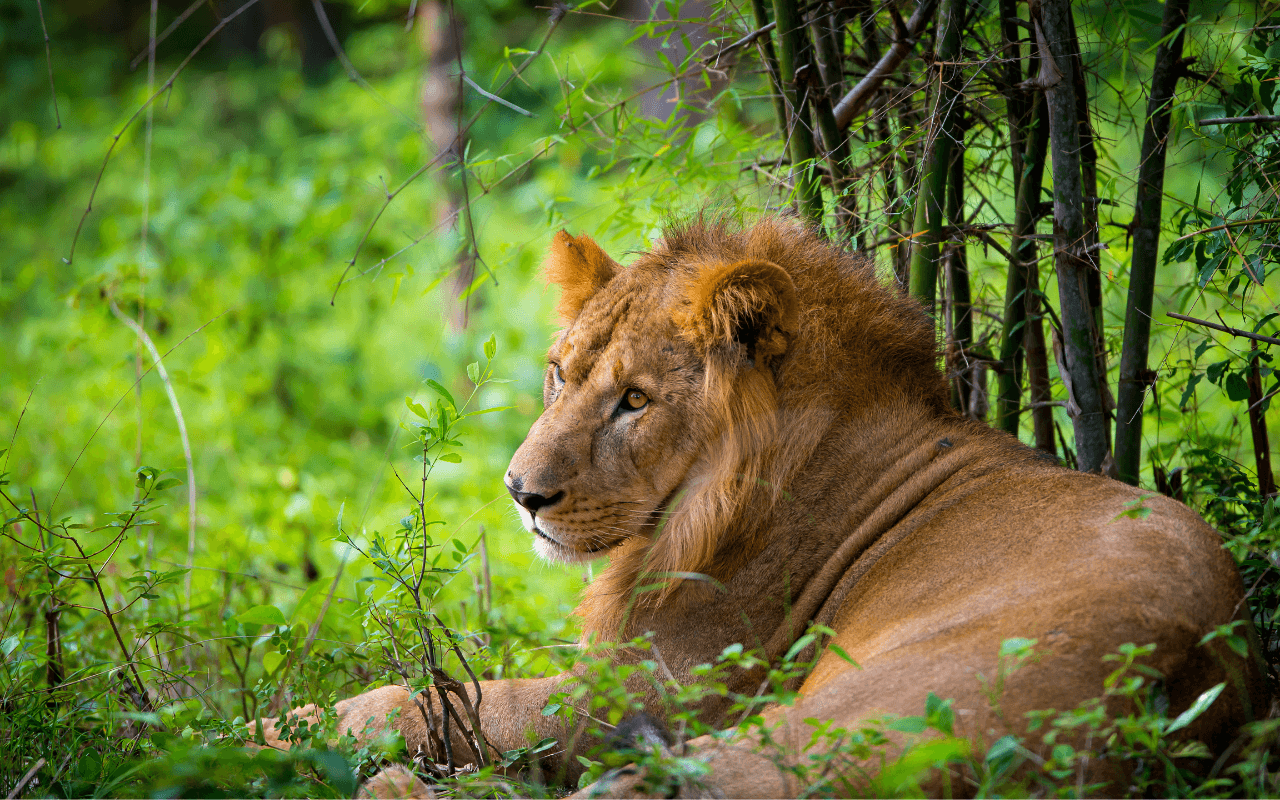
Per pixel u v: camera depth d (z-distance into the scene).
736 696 4.94
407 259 19.42
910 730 4.18
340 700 7.20
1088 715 4.17
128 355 14.05
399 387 18.19
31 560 7.18
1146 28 8.61
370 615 6.78
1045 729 4.45
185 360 16.64
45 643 7.42
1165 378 8.28
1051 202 8.02
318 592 8.54
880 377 6.82
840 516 6.52
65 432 14.59
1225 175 8.15
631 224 9.27
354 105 23.55
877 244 8.33
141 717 5.30
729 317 6.41
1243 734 4.59
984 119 8.16
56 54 30.64
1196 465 8.24
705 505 6.50
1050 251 7.93
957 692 4.62
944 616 5.21
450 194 19.44
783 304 6.46
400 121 22.39
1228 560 5.32
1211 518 7.69
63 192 26.25
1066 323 7.41
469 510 12.64
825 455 6.63
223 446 14.85
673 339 6.66
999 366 8.23
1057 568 5.11
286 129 26.62
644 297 6.81
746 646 6.43
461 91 7.79
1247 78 7.46
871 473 6.57
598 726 6.30
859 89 8.15
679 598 6.55
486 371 7.01
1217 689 4.34
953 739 4.15
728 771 4.78
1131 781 4.49
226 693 7.91
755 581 6.51
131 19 36.91
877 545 6.26
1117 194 8.55
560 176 18.53
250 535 11.12
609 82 20.52
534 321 18.17
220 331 17.30
